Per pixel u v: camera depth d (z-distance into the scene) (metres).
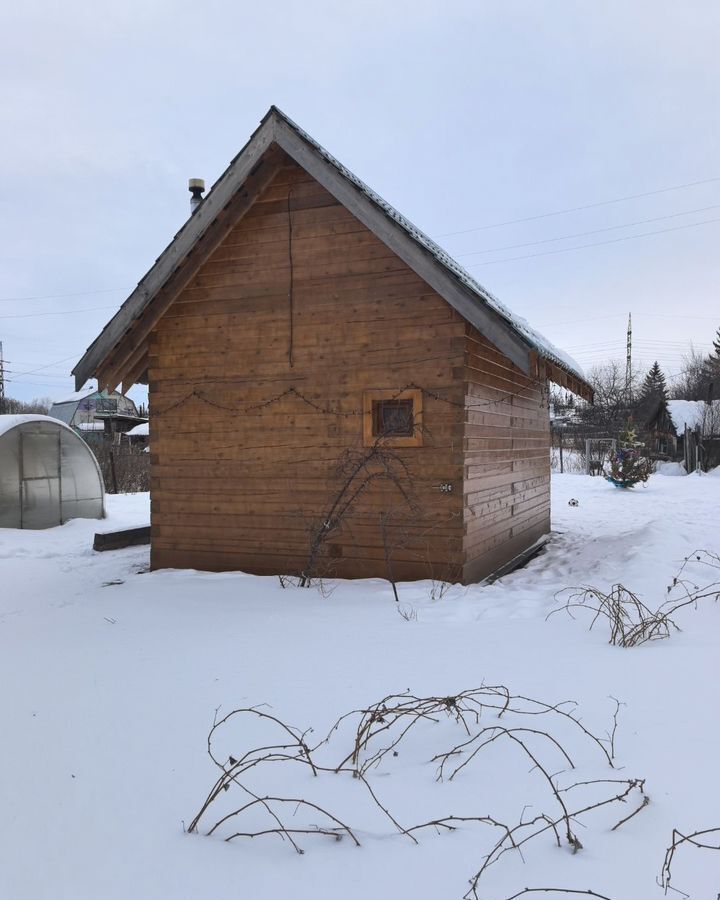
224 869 2.27
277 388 7.83
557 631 5.08
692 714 3.39
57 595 7.80
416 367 7.21
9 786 2.88
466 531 7.12
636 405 43.12
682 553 8.03
